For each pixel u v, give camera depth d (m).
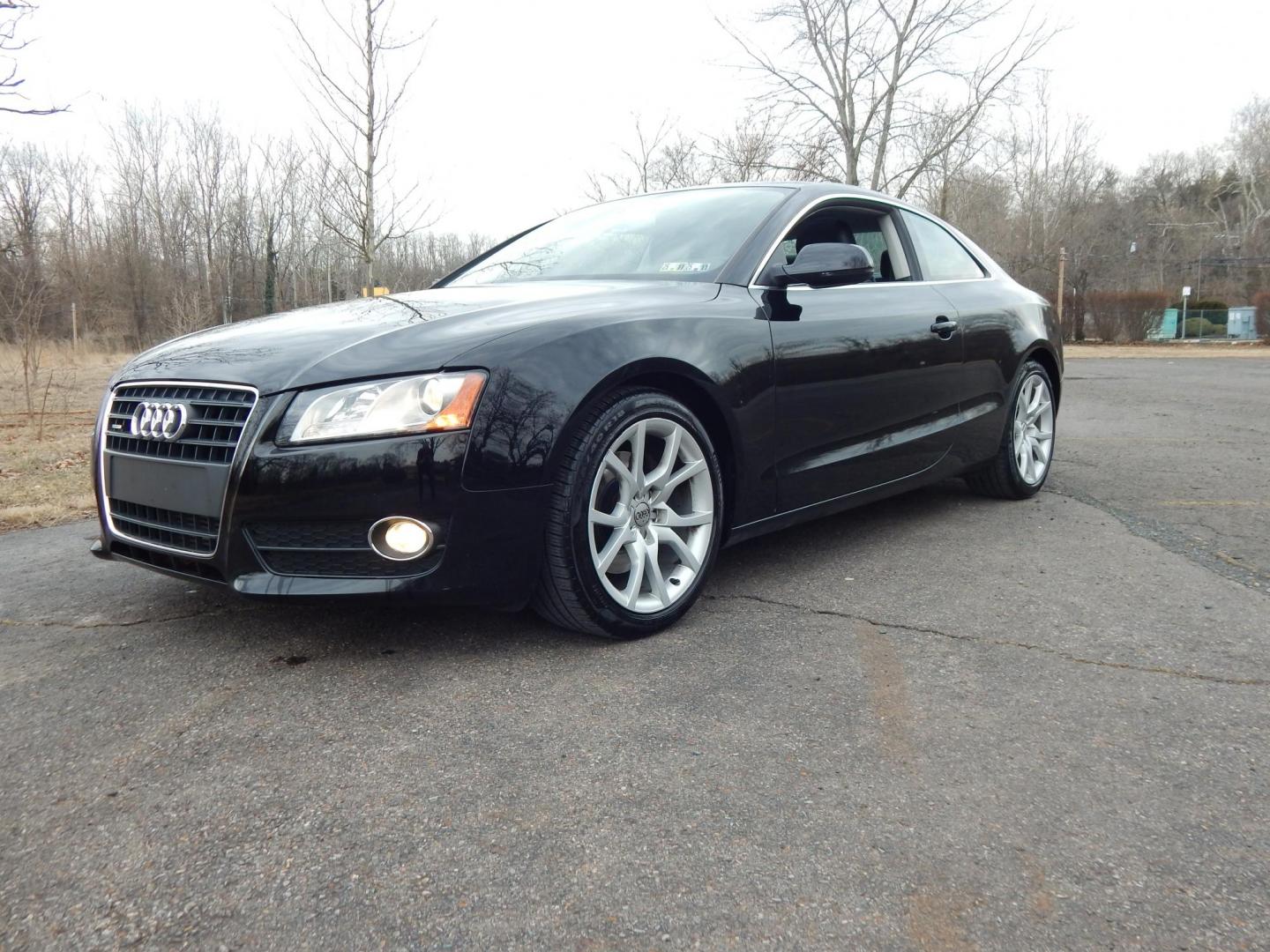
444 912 1.54
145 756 2.06
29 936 1.48
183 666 2.57
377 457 2.30
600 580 2.60
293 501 2.33
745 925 1.50
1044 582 3.29
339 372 2.38
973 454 4.22
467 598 2.42
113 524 2.78
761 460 3.06
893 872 1.64
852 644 2.70
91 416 9.29
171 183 35.78
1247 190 62.62
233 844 1.73
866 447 3.53
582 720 2.21
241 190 32.91
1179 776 1.95
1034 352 4.59
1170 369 17.17
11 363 11.69
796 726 2.18
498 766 2.00
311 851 1.71
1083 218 39.59
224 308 28.81
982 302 4.26
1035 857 1.68
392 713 2.26
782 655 2.62
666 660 2.58
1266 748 2.06
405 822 1.79
